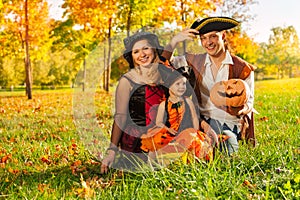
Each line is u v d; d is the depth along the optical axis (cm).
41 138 752
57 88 4212
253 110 565
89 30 2153
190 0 1947
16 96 2555
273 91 1919
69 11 2167
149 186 410
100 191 410
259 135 639
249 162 460
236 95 530
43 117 1114
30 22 2359
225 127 539
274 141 580
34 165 541
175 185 405
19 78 3900
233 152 489
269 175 407
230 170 416
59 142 700
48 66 4106
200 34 532
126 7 1992
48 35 2511
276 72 4941
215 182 389
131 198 384
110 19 2088
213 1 2045
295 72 4928
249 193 378
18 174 496
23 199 398
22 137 781
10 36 2375
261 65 4906
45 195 402
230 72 546
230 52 561
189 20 1969
